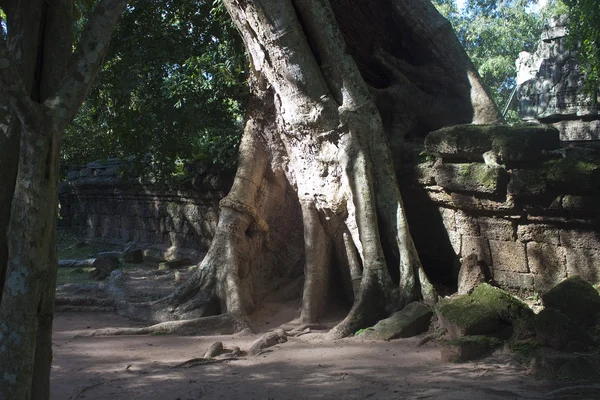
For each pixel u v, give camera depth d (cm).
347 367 654
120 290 1155
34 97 409
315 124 930
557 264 829
